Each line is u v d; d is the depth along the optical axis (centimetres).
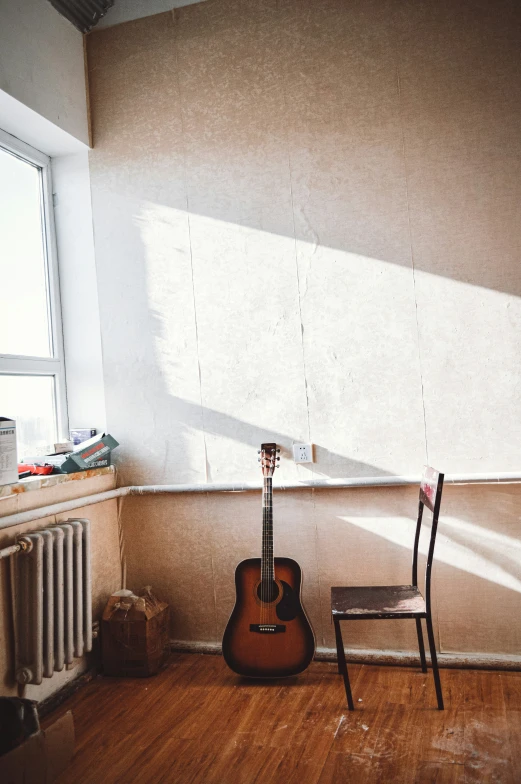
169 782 207
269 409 313
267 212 313
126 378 335
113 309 337
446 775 202
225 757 220
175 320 327
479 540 285
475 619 286
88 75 341
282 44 311
